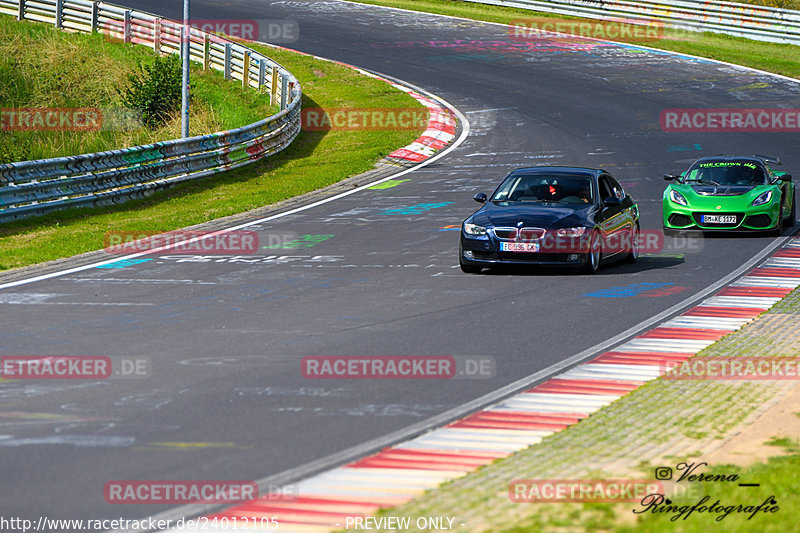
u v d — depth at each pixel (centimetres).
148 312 4422
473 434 2655
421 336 3884
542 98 13675
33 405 2956
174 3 19525
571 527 1925
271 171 10119
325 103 13500
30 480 2302
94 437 2639
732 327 4034
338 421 2786
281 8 19938
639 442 2553
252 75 14175
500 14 19750
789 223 7150
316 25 18500
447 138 11719
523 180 5888
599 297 4706
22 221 7169
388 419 2806
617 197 5891
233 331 4003
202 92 13838
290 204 8306
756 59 15825
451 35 17875
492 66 15575
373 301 4650
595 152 10719
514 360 3500
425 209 8000
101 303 4641
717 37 17625
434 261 5862
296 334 3934
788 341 3753
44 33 16338
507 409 2898
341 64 15575
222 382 3212
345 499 2161
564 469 2328
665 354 3575
